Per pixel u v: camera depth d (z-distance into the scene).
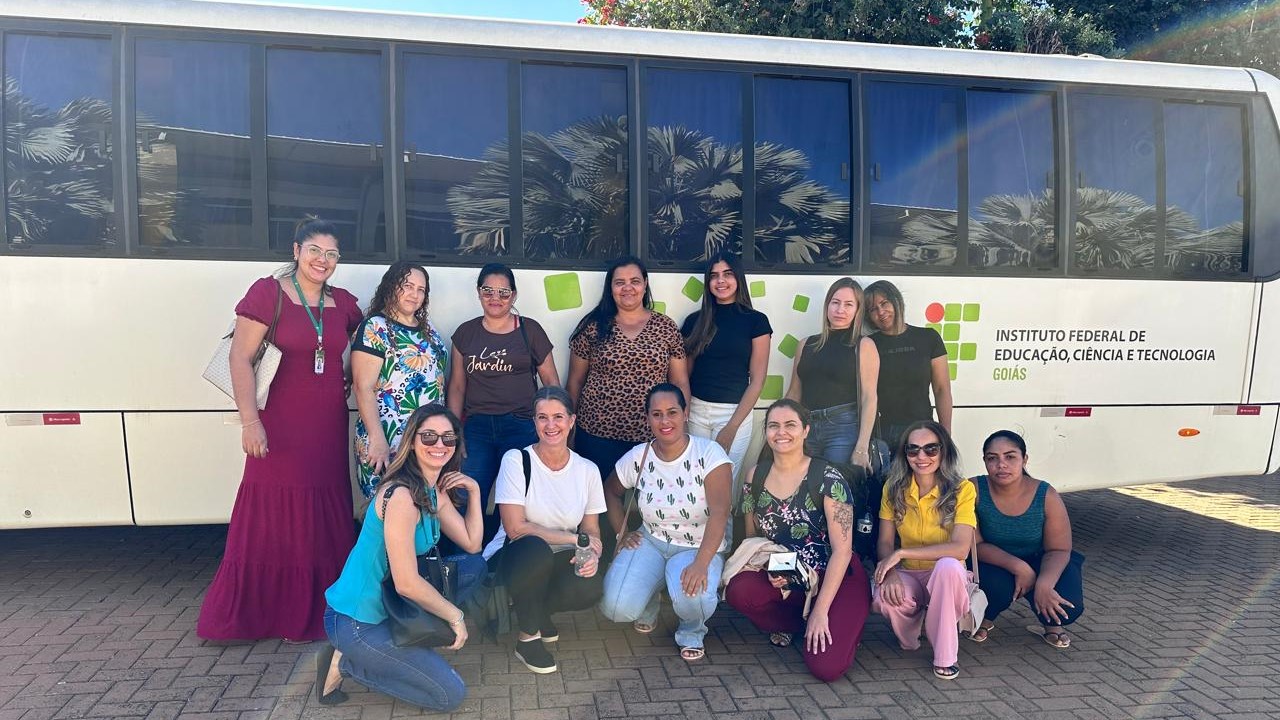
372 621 3.39
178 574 5.06
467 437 4.47
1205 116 5.60
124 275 4.44
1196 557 5.88
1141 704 3.64
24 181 4.38
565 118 4.82
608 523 4.43
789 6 9.20
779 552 4.02
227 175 4.51
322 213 4.60
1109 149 5.47
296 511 4.03
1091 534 6.49
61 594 4.70
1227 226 5.63
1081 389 5.47
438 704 3.39
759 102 5.03
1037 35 10.47
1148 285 5.53
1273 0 11.08
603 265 4.87
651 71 4.91
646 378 4.53
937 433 4.09
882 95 5.18
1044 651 4.20
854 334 4.70
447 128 4.70
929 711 3.55
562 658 4.02
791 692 3.71
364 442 4.13
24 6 4.38
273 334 3.96
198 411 4.55
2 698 3.46
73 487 4.51
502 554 3.93
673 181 4.94
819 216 5.11
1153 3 11.41
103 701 3.46
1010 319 5.34
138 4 4.43
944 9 9.56
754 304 5.05
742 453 4.76
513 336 4.47
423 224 4.70
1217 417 5.70
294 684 3.66
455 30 4.70
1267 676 3.93
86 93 4.41
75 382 4.45
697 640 4.04
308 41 4.56
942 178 5.25
